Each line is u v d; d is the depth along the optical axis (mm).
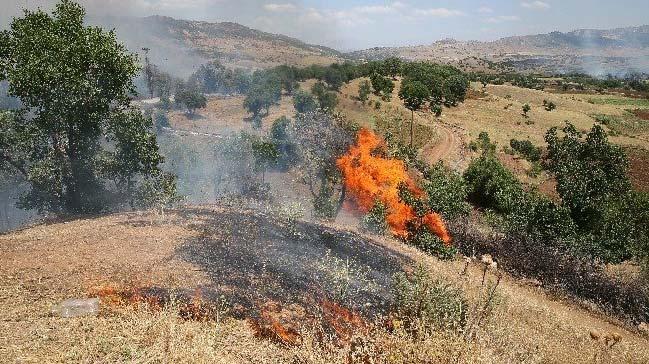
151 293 9078
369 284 11164
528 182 52906
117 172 24969
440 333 6820
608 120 97062
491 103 105750
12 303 8039
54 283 9234
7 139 21734
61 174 23078
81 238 12531
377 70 114812
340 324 8797
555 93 148250
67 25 21219
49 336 6859
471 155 59812
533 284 19328
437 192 22812
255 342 7516
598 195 23969
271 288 10156
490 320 9625
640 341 15125
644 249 21922
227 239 13469
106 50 21281
